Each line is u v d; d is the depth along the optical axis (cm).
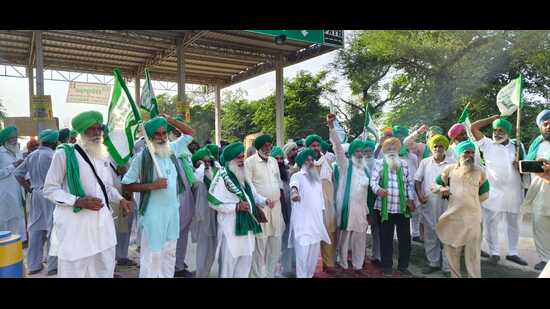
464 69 1759
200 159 511
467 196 459
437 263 542
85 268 345
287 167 579
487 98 1727
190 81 2250
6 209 617
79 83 1889
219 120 2352
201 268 481
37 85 1242
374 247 575
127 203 374
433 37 1786
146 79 502
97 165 360
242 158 443
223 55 1659
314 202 477
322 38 1348
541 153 538
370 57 2250
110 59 1805
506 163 586
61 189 336
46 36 1430
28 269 522
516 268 549
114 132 379
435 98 1845
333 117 537
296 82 2883
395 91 2141
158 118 404
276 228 477
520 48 1666
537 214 536
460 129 577
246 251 424
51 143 537
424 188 561
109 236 356
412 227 729
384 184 519
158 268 392
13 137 632
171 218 394
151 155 379
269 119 3148
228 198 422
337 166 555
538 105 1644
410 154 649
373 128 687
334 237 542
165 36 1472
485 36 1692
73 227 335
